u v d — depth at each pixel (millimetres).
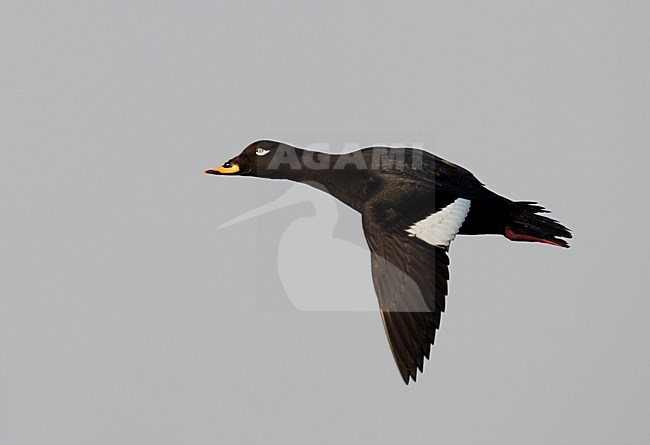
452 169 12820
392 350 10891
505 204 12602
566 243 12562
